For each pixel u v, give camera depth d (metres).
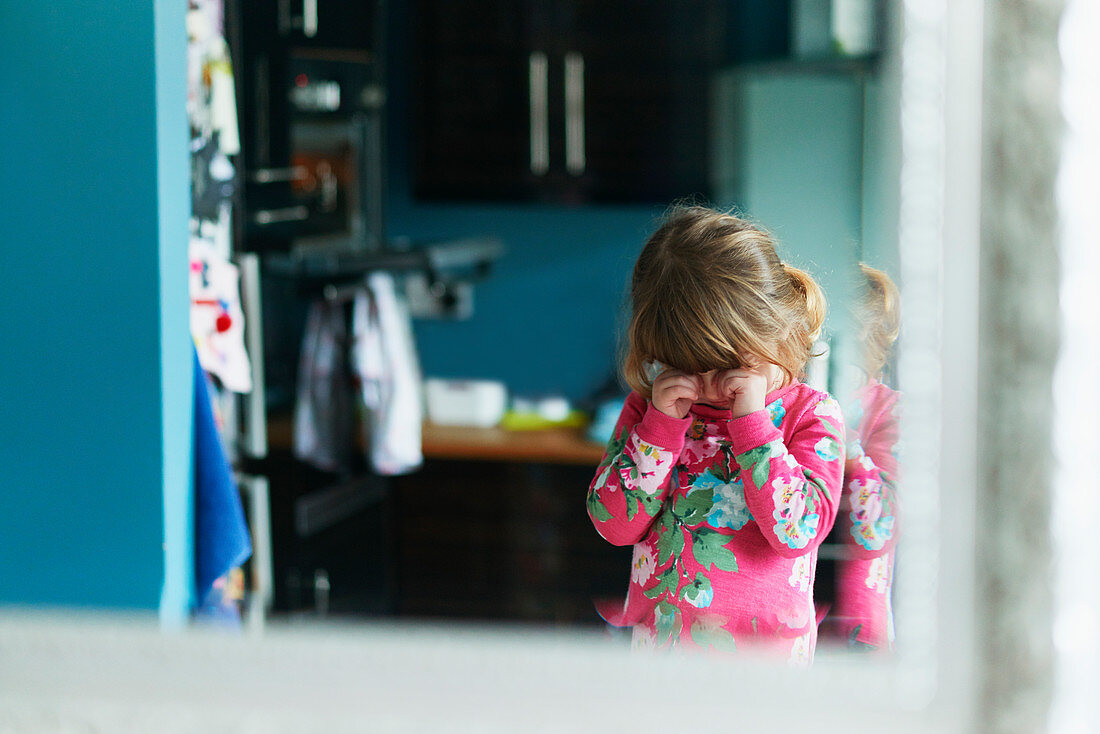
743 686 0.65
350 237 2.96
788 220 2.77
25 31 1.04
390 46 3.58
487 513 3.12
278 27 2.55
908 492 0.63
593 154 3.31
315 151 2.79
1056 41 0.59
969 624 0.62
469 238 3.68
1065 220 0.59
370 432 2.96
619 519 1.10
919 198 0.61
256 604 1.79
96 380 1.07
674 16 3.20
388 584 3.11
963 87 0.60
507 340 3.69
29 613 0.73
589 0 3.22
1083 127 0.59
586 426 3.28
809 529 1.03
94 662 0.70
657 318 1.08
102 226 1.05
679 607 1.06
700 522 1.07
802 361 1.11
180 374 1.11
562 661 0.66
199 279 1.72
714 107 3.24
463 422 3.33
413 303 3.66
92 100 1.04
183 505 1.13
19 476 1.08
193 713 0.69
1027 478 0.61
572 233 3.64
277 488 2.70
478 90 3.30
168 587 1.08
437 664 0.67
